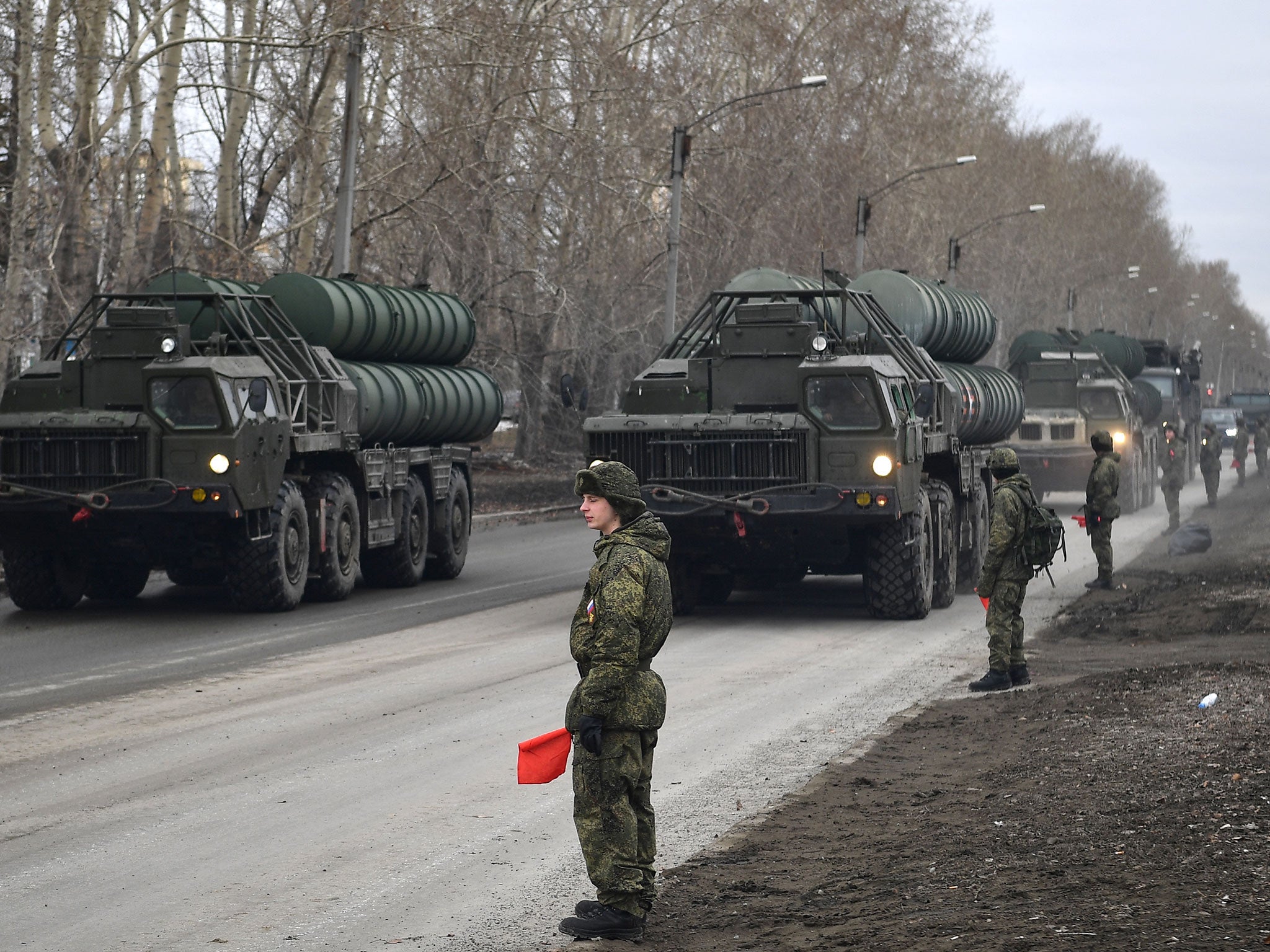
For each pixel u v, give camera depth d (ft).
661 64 225.76
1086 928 26.09
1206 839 31.73
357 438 95.61
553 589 101.71
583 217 196.85
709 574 87.86
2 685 62.54
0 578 102.01
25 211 116.57
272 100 164.35
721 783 44.09
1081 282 479.00
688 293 209.15
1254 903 26.58
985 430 119.44
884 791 42.22
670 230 156.66
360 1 128.77
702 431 80.02
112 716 55.42
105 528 82.48
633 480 30.53
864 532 83.97
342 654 71.36
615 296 201.98
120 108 136.98
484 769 46.32
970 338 118.52
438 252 179.93
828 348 82.23
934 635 77.56
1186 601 83.82
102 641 75.56
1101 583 95.20
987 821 36.73
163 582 105.91
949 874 31.81
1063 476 168.96
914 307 105.09
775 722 53.67
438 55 170.71
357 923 31.68
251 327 92.22
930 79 304.91
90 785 44.52
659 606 30.22
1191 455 222.07
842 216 239.50
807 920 29.76
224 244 154.40
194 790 43.86
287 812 41.24
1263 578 90.74
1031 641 74.43
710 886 33.40
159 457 81.97
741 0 236.43
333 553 92.38
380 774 45.85
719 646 73.61
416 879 34.81
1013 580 59.77
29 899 33.60
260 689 61.52
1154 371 218.59
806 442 79.15
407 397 104.53
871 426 78.54
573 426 231.71
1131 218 552.00
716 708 56.65
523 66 175.73
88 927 31.58
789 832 38.09
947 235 337.31
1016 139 420.36
